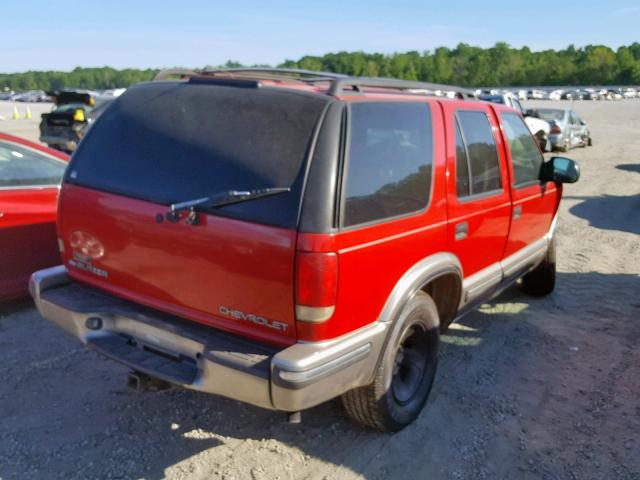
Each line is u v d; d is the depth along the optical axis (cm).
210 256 300
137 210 323
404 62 15512
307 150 288
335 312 287
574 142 2173
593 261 755
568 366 470
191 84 346
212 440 359
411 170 338
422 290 402
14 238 520
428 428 379
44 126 1575
